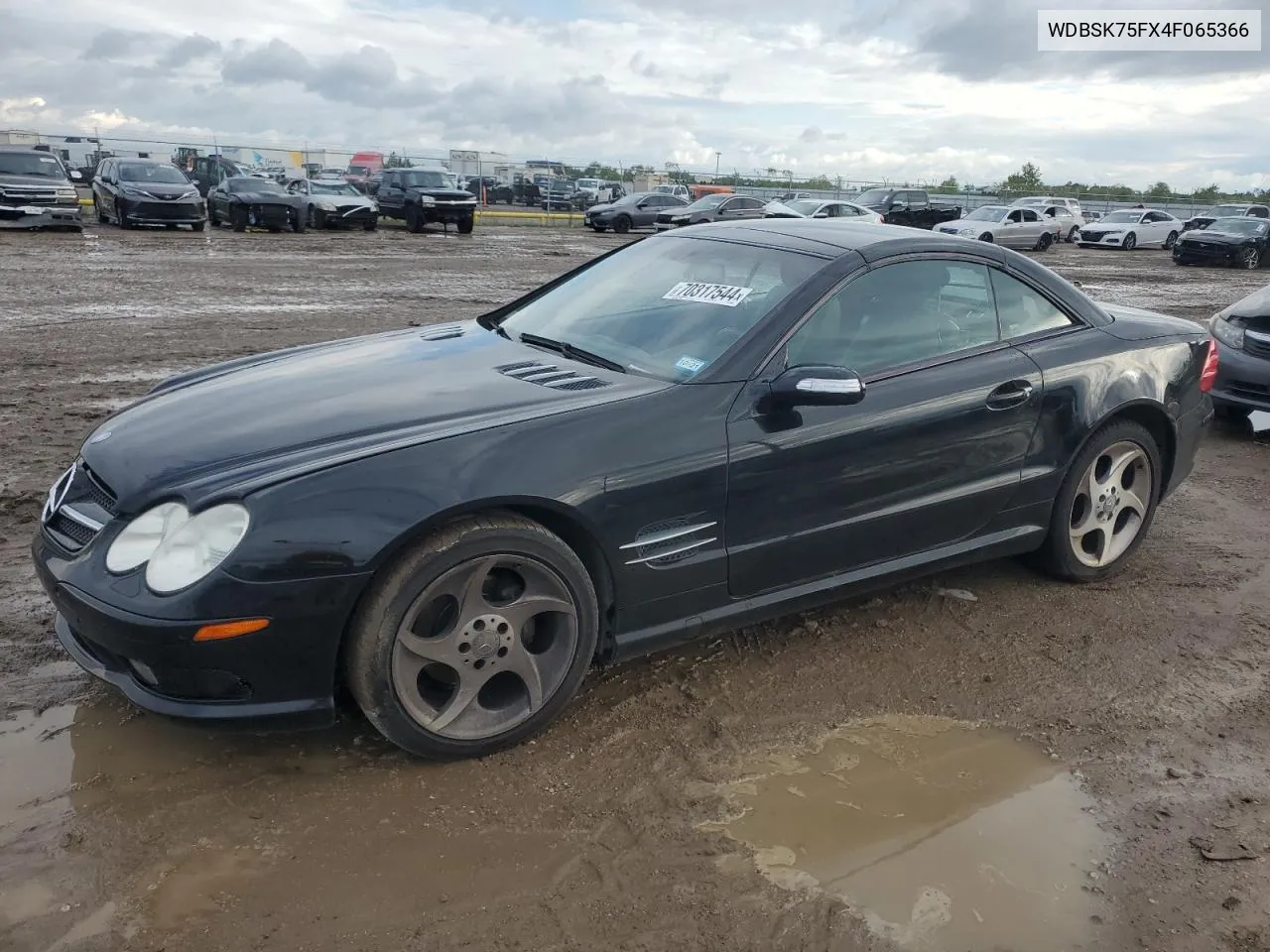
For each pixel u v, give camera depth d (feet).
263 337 31.65
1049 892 8.47
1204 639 13.20
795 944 7.79
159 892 8.00
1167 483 15.20
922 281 12.64
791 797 9.58
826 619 13.34
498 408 10.29
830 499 11.51
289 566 8.68
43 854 8.35
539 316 13.66
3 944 7.39
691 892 8.29
